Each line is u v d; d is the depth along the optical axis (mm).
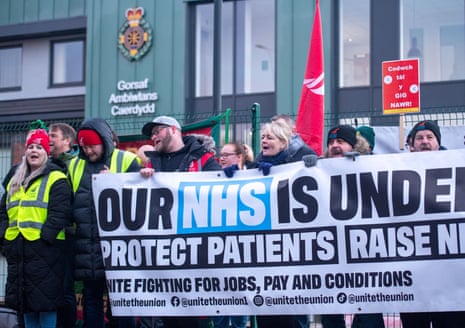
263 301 6438
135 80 20656
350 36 18828
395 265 6152
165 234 6723
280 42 19156
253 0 20047
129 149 9555
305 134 9555
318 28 9844
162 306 6684
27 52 23234
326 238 6328
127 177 6855
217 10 10328
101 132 7199
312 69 9695
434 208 6113
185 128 9500
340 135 6785
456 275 6031
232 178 6648
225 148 7852
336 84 18797
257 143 9234
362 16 18781
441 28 18406
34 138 7125
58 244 7035
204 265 6602
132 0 20781
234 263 6535
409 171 6199
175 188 6746
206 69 20422
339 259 6285
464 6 18297
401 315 6570
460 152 6109
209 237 6609
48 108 22891
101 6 21125
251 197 6543
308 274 6348
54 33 22453
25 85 23203
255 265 6480
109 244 6844
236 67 20078
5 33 22734
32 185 7051
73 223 7262
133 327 7148
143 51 20562
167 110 20297
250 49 20000
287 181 6469
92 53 21078
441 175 6133
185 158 7125
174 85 20281
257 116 9273
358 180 6297
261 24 19953
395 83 8680
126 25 20766
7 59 23438
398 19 18547
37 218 6969
